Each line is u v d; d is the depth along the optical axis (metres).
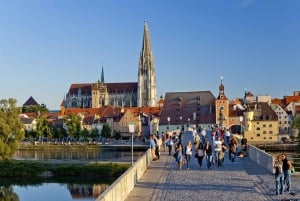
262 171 40.50
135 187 31.56
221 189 30.50
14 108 129.75
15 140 125.75
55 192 78.56
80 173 98.44
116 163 99.94
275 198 27.20
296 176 37.47
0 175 99.56
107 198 20.17
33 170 99.88
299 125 159.50
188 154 43.53
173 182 34.06
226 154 59.59
